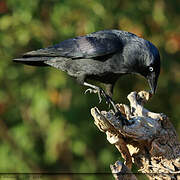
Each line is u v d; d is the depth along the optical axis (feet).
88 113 46.16
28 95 45.93
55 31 44.45
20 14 42.86
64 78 45.14
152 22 46.42
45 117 45.93
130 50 26.99
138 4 44.96
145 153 24.88
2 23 44.39
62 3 42.75
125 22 44.37
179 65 48.67
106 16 43.39
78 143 46.52
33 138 48.37
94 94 46.16
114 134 24.63
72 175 47.57
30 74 46.65
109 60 27.35
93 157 47.70
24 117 48.49
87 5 42.88
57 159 47.32
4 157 47.39
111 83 28.27
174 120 48.60
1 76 45.52
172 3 48.11
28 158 47.78
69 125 46.26
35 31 44.37
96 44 27.43
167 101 49.01
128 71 27.48
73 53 27.84
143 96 26.68
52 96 45.27
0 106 47.37
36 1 42.93
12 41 45.19
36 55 28.78
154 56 26.76
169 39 46.91
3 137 48.08
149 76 27.20
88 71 27.96
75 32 43.24
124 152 25.05
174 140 24.77
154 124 24.50
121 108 26.45
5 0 44.47
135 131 24.25
